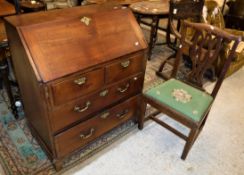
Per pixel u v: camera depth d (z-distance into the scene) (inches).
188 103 58.9
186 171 59.1
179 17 89.8
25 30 41.9
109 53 50.9
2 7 74.9
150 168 59.2
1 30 62.2
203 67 63.8
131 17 57.9
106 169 57.9
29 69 42.6
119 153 62.6
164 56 118.9
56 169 55.5
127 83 59.8
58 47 44.3
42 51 42.3
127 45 54.6
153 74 101.7
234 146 68.0
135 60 57.4
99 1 115.6
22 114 72.9
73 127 52.0
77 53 46.3
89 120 54.9
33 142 63.6
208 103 59.9
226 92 93.5
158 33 144.6
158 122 66.6
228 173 59.5
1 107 75.6
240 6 128.5
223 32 56.4
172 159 62.1
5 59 61.5
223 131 73.2
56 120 47.4
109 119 61.5
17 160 57.9
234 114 81.4
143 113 67.1
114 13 55.0
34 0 104.4
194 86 67.7
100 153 62.1
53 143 50.3
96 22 51.1
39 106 46.9
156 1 118.0
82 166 58.0
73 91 46.8
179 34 86.1
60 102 45.6
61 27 46.0
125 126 72.2
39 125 54.3
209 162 62.1
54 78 41.9
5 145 61.9
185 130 72.6
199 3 91.6
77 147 56.9
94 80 49.9
